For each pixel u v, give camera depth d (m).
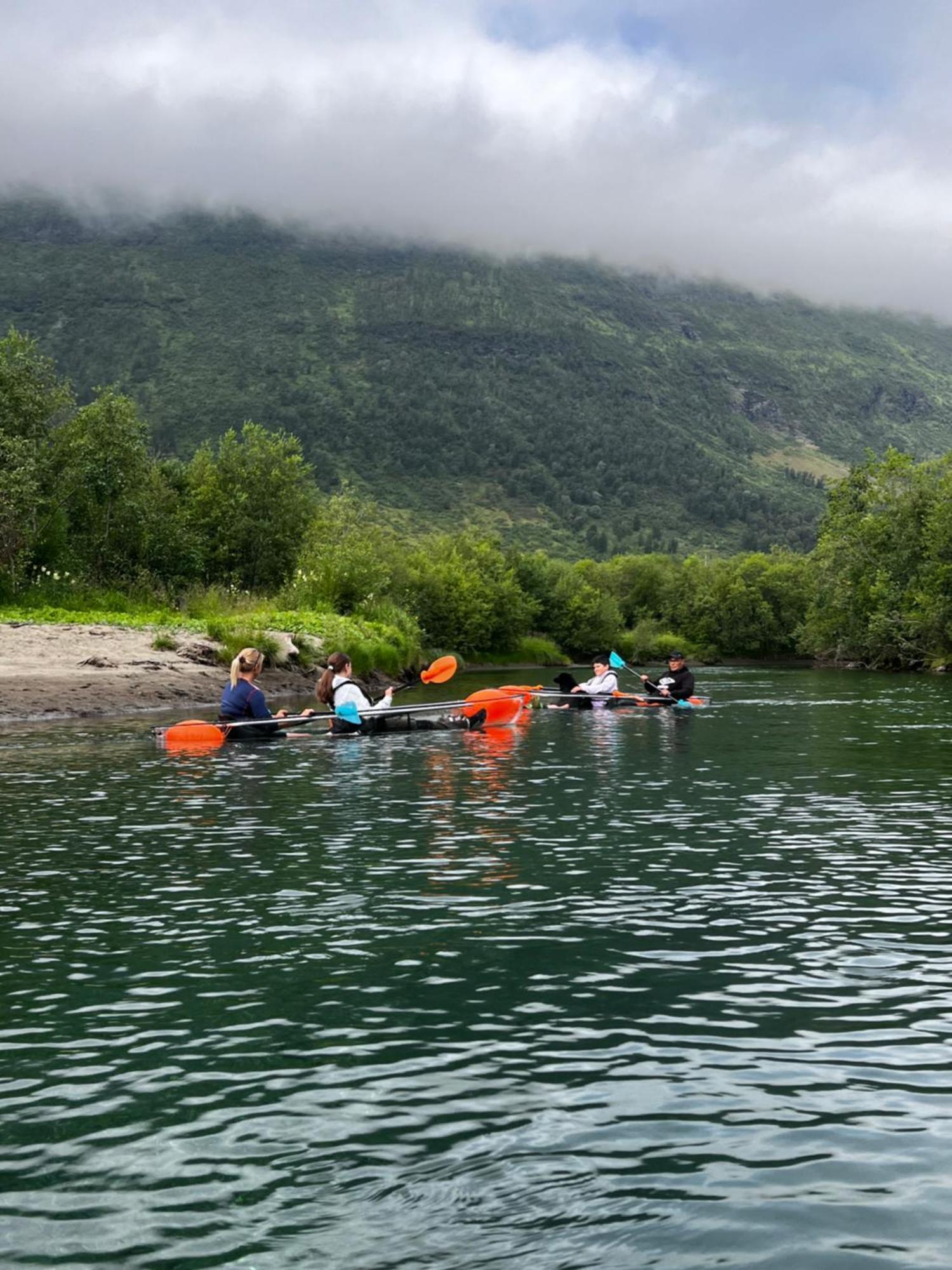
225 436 48.03
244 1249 3.07
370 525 60.31
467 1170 3.50
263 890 7.11
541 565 88.75
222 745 15.19
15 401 38.91
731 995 5.13
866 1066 4.32
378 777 12.30
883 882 7.28
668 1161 3.57
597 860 7.97
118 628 27.72
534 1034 4.65
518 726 18.73
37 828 9.22
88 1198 3.35
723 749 15.30
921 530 55.56
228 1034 4.67
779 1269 2.97
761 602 108.19
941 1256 3.03
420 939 6.02
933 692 31.27
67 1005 5.04
